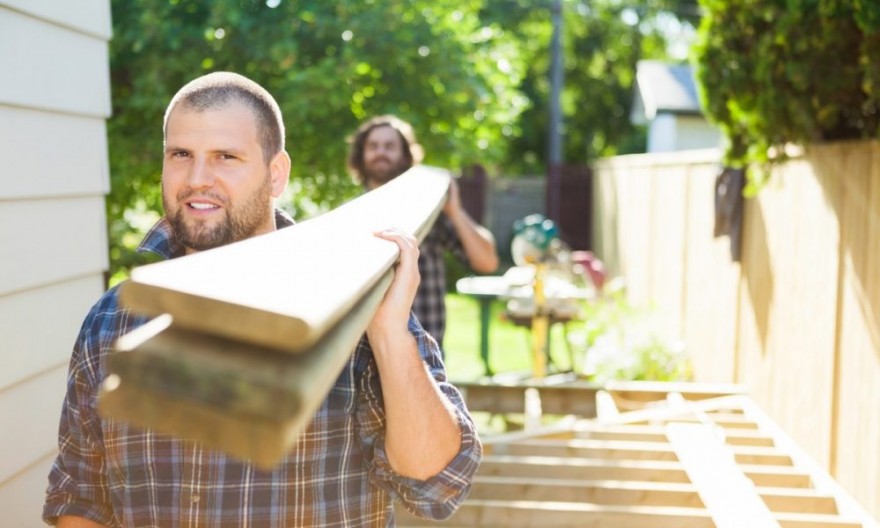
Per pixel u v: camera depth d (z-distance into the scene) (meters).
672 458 3.74
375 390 1.36
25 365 2.31
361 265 0.92
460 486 1.33
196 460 1.36
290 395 0.65
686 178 7.50
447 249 3.99
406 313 1.22
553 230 6.85
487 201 17.41
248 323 0.65
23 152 2.30
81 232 2.70
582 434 4.06
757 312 5.45
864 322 3.73
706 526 3.04
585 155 27.31
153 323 0.72
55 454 2.52
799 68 3.58
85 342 1.50
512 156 25.78
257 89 1.41
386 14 6.65
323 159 6.69
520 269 7.50
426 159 7.12
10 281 2.22
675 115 15.33
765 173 4.52
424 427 1.27
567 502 3.37
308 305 0.69
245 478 1.35
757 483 3.61
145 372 0.65
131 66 6.25
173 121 1.36
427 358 1.45
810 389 4.45
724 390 4.87
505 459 3.71
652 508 3.16
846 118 4.36
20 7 2.26
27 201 2.33
